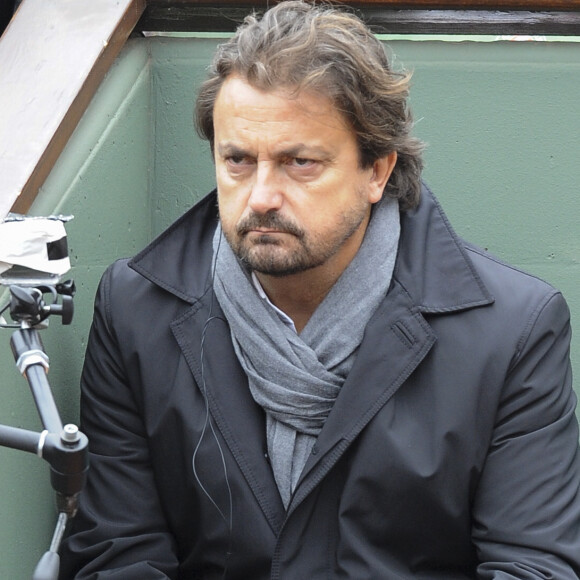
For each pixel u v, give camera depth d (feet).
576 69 34.76
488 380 26.91
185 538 28.45
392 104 26.25
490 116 34.94
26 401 27.84
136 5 33.76
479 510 26.91
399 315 27.14
